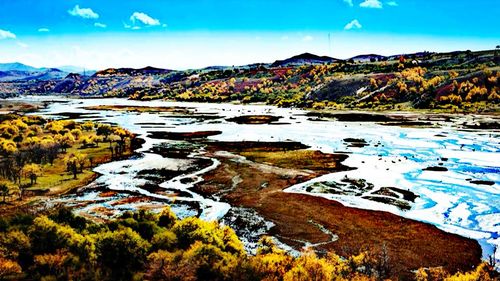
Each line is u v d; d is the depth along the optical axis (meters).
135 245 40.34
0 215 66.00
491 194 76.25
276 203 73.81
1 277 33.34
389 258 52.00
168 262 37.88
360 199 75.19
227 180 89.56
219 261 38.34
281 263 40.59
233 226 63.50
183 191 82.12
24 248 38.09
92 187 85.19
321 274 38.81
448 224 62.75
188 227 46.88
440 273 47.31
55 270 35.38
